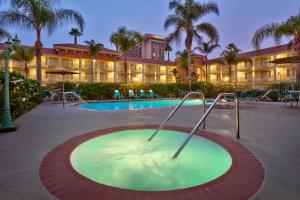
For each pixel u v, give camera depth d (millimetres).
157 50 83812
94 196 1944
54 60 37594
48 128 5043
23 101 7926
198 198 1903
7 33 14258
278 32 14773
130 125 5406
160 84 20734
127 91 18984
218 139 3990
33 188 2088
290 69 35312
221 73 46156
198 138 4363
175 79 46688
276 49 35281
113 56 42312
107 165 3016
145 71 48344
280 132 4609
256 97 13695
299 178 2295
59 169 2557
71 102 13977
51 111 8586
